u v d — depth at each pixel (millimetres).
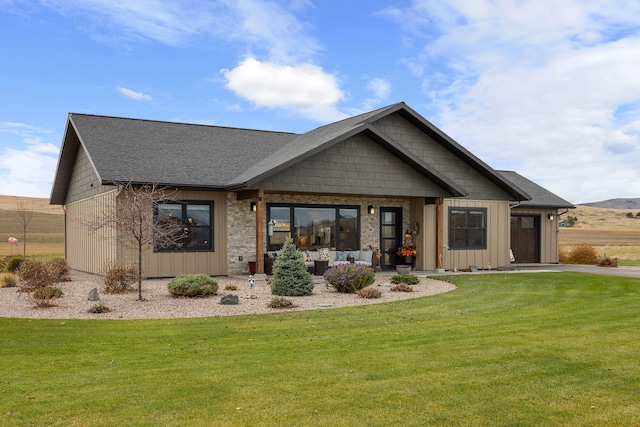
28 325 8758
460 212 20391
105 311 10227
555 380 5605
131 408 4785
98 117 19516
